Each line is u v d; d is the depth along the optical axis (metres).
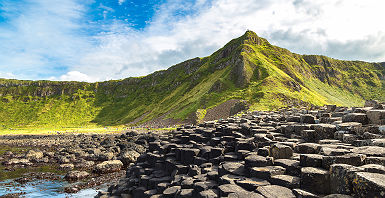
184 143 20.33
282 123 18.80
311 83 191.75
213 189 9.98
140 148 38.69
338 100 175.12
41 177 26.33
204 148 15.85
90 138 70.25
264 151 11.16
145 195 13.81
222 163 12.55
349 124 12.87
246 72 130.12
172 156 17.48
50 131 118.56
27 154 38.41
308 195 7.27
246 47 164.75
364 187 6.27
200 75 185.25
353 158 7.95
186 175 13.73
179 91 188.62
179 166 15.08
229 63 170.00
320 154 9.57
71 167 30.52
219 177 10.60
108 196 16.94
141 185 16.09
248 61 141.25
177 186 12.38
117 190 16.92
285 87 111.12
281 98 90.88
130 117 189.38
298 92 111.19
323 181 7.78
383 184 5.89
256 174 9.49
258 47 183.38
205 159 14.71
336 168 7.40
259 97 91.56
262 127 17.56
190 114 111.75
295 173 9.14
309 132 13.87
